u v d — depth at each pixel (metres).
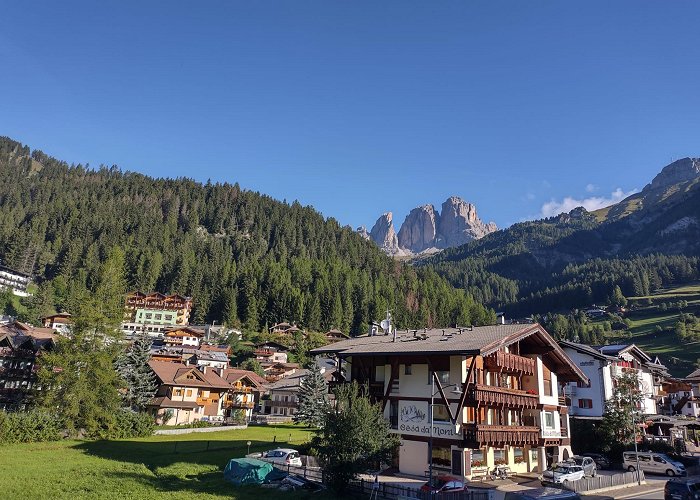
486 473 44.31
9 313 178.00
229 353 164.25
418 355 44.59
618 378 70.06
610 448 58.25
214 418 90.06
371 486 35.59
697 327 198.38
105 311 70.19
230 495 36.50
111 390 67.19
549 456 52.16
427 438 44.09
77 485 38.12
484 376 45.81
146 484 39.59
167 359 130.50
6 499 33.50
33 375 73.44
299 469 42.41
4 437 55.75
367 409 37.12
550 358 53.62
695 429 80.44
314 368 93.31
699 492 32.44
